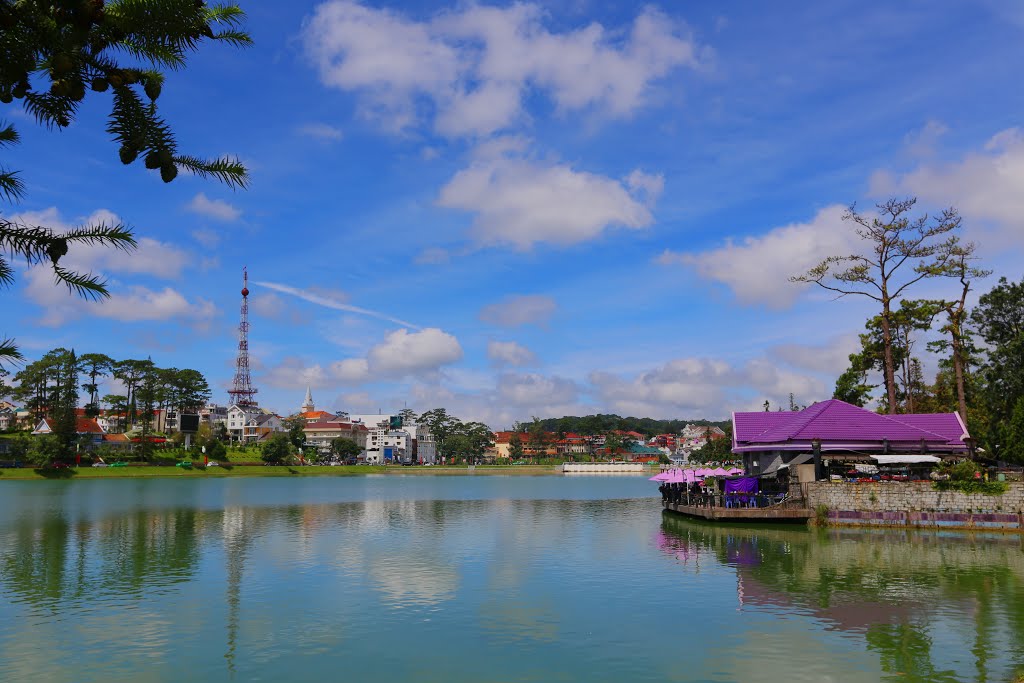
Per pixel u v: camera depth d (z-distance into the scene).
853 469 55.12
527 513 70.06
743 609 26.36
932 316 74.31
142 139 6.35
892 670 19.52
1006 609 25.66
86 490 115.50
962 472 46.38
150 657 21.39
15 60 6.24
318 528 55.41
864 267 69.00
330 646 22.48
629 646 22.12
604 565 36.28
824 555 37.56
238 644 22.64
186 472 174.50
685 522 56.84
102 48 6.30
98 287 7.05
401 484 155.00
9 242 6.57
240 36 6.67
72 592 30.25
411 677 19.62
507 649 22.06
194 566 36.75
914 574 32.03
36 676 19.78
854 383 76.94
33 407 182.12
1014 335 70.50
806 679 18.98
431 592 30.08
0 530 53.81
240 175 6.74
